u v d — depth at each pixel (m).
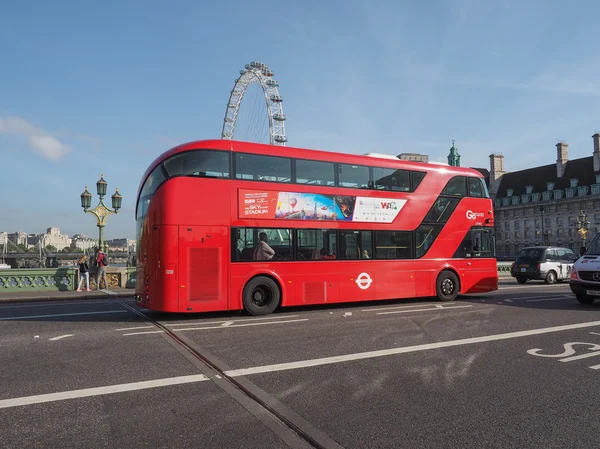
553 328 8.99
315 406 4.59
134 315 11.84
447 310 12.09
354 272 12.57
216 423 4.18
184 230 10.57
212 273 10.75
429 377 5.59
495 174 107.12
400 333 8.57
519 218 99.69
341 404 4.65
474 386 5.23
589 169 87.38
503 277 30.06
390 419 4.24
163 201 10.56
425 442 3.75
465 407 4.55
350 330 8.98
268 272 11.37
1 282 19.12
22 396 5.00
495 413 4.39
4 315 12.20
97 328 9.59
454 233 14.57
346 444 3.71
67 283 20.33
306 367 6.09
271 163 11.73
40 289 19.75
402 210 13.62
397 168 13.76
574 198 87.25
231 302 10.91
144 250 10.87
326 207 12.33
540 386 5.23
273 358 6.63
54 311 13.07
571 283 13.15
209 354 6.93
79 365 6.34
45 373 5.93
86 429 4.07
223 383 5.43
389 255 13.23
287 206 11.77
